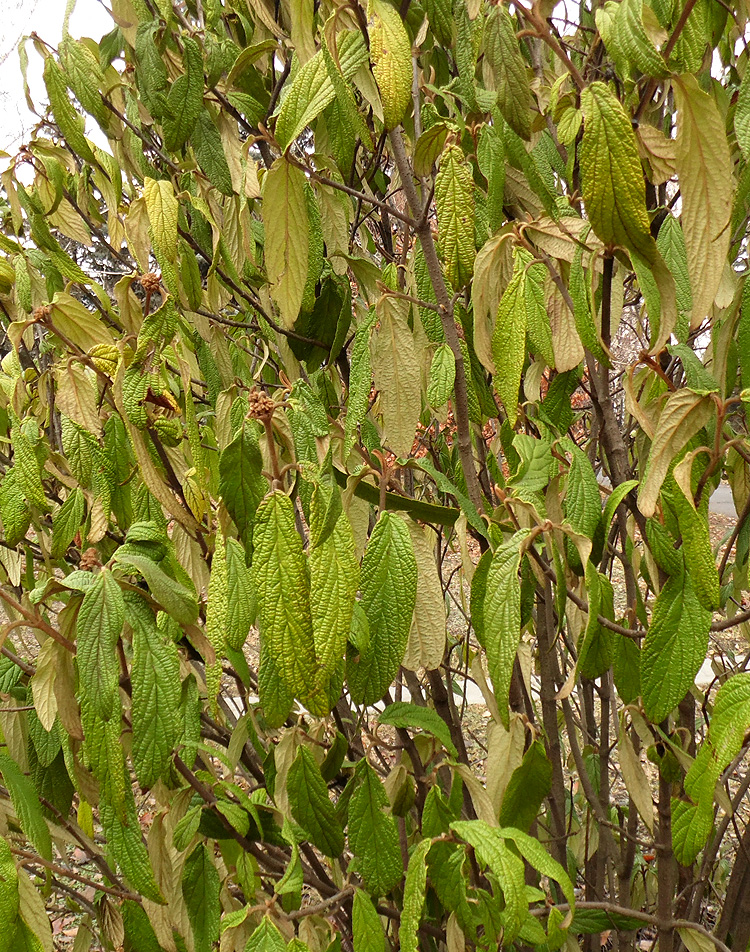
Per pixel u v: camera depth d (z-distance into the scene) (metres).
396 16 0.95
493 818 1.13
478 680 1.19
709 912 2.04
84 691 0.97
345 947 1.40
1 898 1.02
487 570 1.09
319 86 1.01
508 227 1.06
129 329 1.27
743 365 1.03
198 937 1.18
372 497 1.12
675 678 1.00
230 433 1.27
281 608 0.89
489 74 1.09
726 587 1.53
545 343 1.09
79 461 1.19
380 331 1.12
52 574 1.29
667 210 1.23
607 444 1.16
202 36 1.51
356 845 1.12
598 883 1.60
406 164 1.03
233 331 1.58
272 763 1.30
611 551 1.38
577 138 1.24
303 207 1.05
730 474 1.26
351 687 1.06
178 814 1.20
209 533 1.27
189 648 1.27
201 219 1.41
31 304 1.48
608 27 0.90
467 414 1.10
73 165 1.59
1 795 1.22
